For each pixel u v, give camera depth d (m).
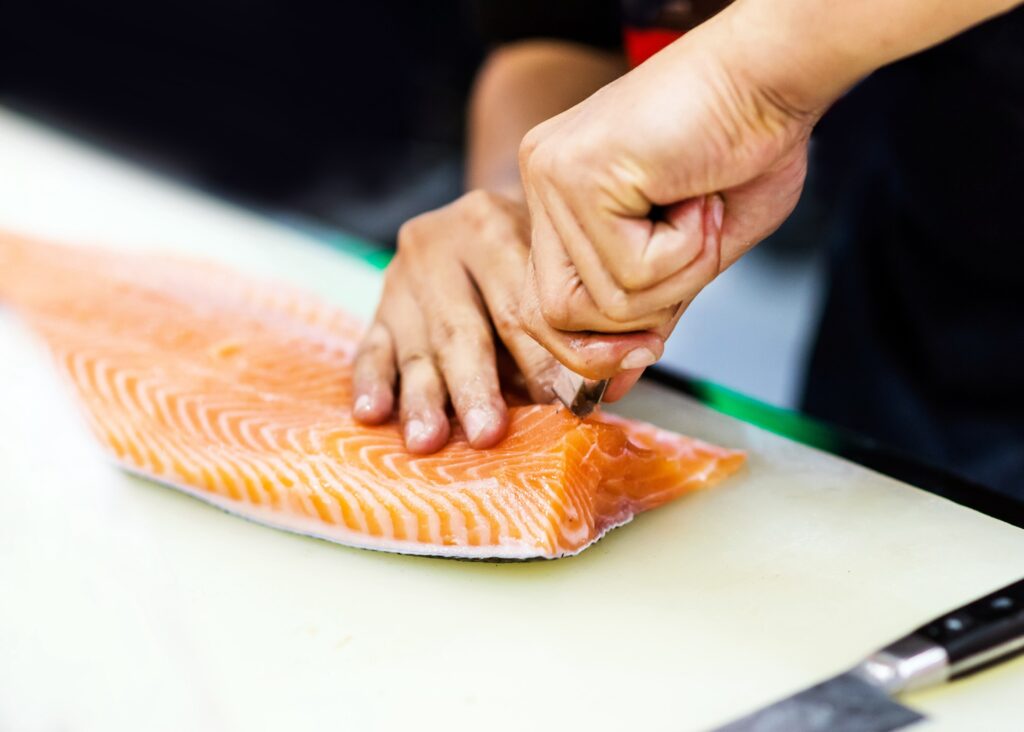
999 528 0.83
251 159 2.49
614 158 0.71
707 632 0.77
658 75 0.72
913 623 0.77
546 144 0.74
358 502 0.83
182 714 0.75
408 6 2.33
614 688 0.74
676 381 1.01
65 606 0.81
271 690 0.76
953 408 1.10
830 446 0.92
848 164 1.40
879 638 0.76
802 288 2.05
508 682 0.75
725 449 0.89
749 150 0.72
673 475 0.87
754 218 0.76
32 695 0.77
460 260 0.91
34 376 1.04
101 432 0.92
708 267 0.74
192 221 1.50
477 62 2.29
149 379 0.97
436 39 2.34
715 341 1.94
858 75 0.71
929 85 0.98
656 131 0.71
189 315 1.10
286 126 2.57
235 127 2.59
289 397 0.95
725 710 0.73
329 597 0.81
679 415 0.96
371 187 2.33
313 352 1.02
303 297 1.16
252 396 0.95
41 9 2.79
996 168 0.97
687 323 2.00
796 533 0.83
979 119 0.96
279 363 1.00
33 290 1.19
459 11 2.24
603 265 0.74
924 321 1.08
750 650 0.76
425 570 0.83
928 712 0.71
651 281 0.74
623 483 0.85
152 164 2.46
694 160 0.71
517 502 0.81
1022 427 1.06
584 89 1.18
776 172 0.74
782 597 0.79
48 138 1.91
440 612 0.79
